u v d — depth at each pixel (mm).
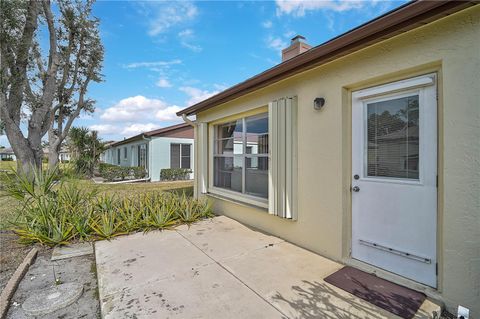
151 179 13891
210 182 6383
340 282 2648
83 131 17312
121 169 13977
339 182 3139
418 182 2482
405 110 2602
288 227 3973
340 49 2855
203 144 6359
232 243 3904
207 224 5004
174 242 3971
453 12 2066
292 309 2217
